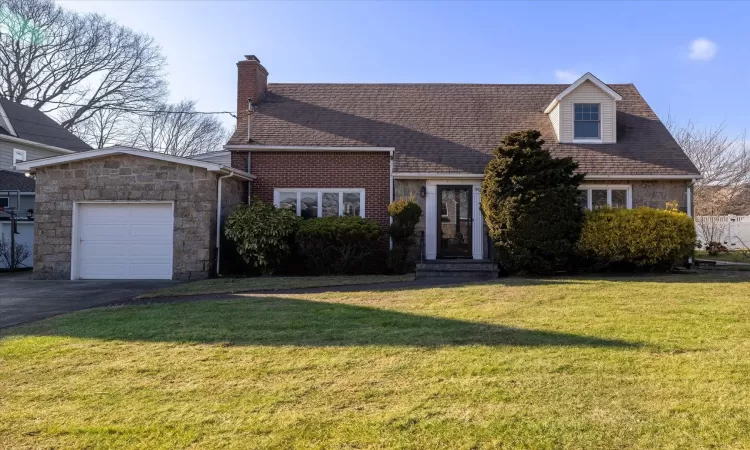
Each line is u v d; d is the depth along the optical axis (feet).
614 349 17.56
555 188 40.70
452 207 49.14
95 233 44.39
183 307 27.12
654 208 46.78
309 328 21.57
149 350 18.24
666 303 26.07
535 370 15.40
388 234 47.47
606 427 11.44
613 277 39.11
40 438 11.18
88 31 113.80
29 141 80.53
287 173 50.37
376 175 50.14
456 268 43.01
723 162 94.68
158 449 10.62
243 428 11.57
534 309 24.95
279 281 38.58
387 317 23.70
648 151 49.67
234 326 22.03
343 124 53.98
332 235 43.96
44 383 14.78
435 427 11.53
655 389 13.74
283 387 14.25
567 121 51.44
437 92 60.85
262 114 55.16
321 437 11.09
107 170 44.04
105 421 12.02
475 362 16.29
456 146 51.06
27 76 108.88
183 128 133.90
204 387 14.33
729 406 12.53
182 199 43.55
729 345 17.99
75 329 21.75
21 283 40.93
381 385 14.34
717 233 78.79
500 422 11.75
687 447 10.52
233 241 44.37
